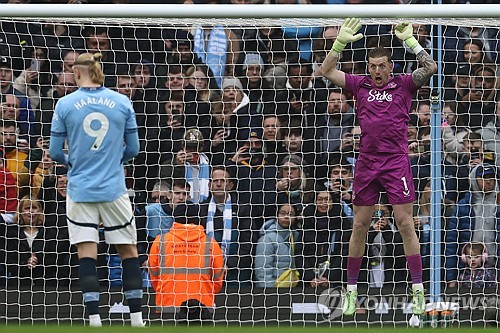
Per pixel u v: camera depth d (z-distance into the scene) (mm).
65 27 38406
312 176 36219
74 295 33812
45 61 37875
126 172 37031
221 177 35500
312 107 37031
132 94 37312
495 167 36156
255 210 35688
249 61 37406
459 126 36406
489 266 35781
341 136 36469
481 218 35906
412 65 37938
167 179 35375
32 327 20266
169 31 38438
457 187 36062
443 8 30938
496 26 34094
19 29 38312
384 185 29594
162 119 37125
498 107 37250
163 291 32250
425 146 36250
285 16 31188
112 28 38969
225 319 33625
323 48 38031
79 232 26359
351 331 19953
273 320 33906
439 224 32844
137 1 39969
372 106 29562
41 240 35812
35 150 36281
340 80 29938
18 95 36719
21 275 35938
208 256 32406
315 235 35344
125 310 33562
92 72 26766
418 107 36312
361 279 35594
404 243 29797
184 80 37125
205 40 37844
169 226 35156
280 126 36500
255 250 35312
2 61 37656
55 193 36312
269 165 35938
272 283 34938
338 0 39188
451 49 36531
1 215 35688
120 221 26672
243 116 36625
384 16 30906
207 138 36594
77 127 26359
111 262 36031
